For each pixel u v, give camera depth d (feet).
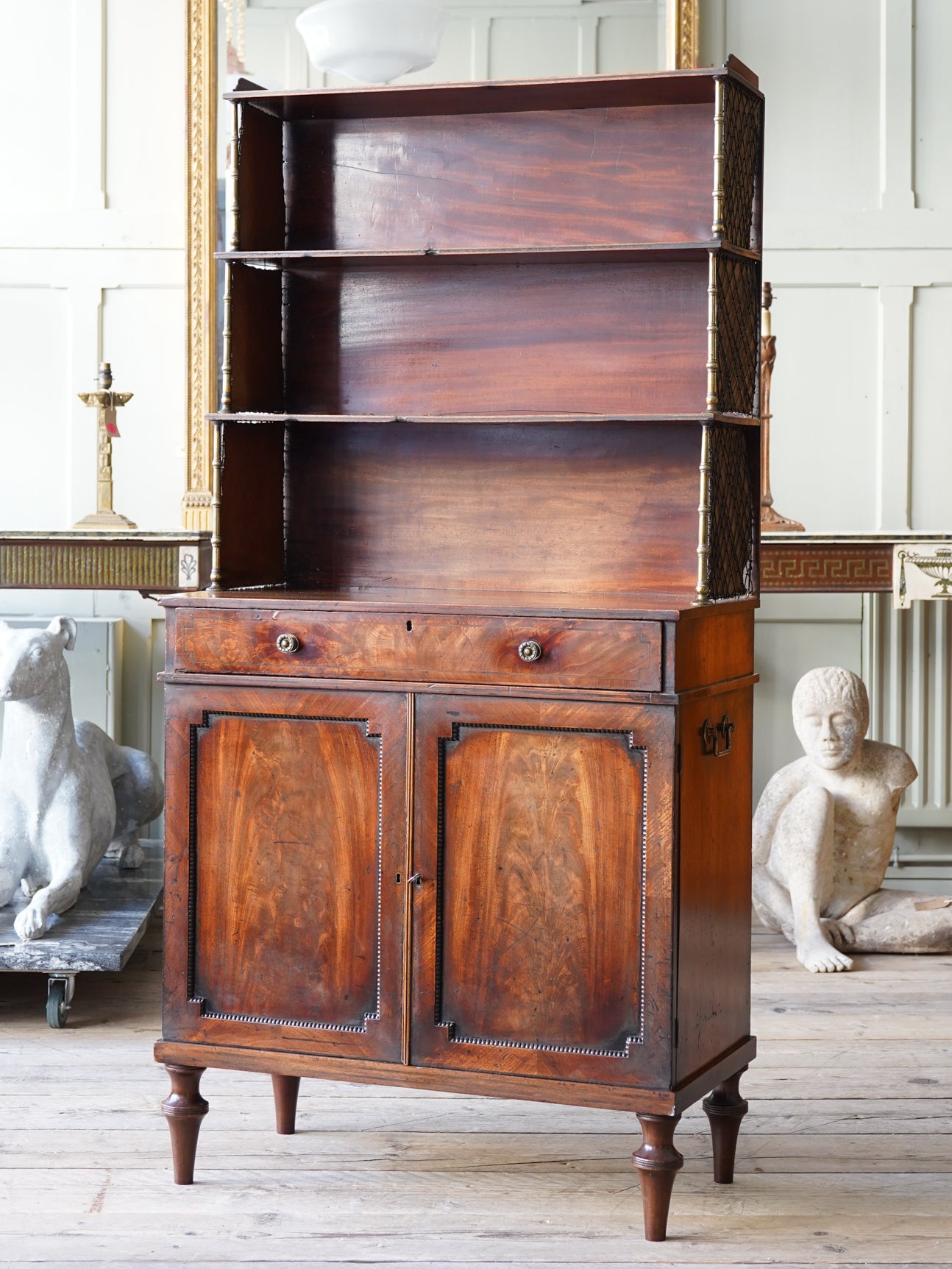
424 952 7.87
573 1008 7.62
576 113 9.30
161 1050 8.27
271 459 9.73
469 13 13.71
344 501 9.82
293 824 8.10
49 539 12.74
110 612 14.75
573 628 7.57
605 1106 7.52
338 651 8.00
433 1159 8.52
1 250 14.47
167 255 14.44
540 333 9.43
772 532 12.72
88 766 12.16
